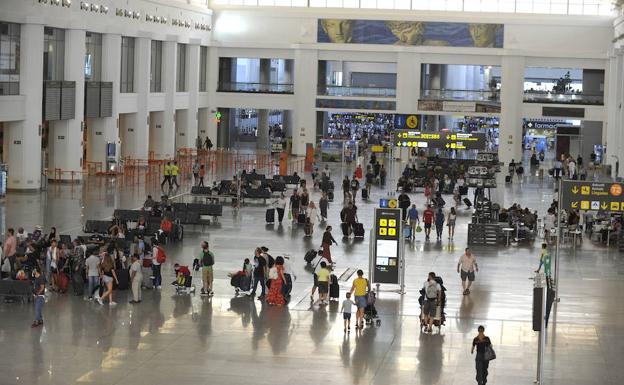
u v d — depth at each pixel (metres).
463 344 29.33
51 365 26.17
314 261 41.53
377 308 33.72
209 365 26.61
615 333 30.98
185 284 35.19
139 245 36.56
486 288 37.25
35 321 29.95
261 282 34.62
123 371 25.86
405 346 28.97
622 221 49.16
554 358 28.02
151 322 30.92
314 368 26.59
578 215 49.00
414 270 40.50
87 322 30.69
